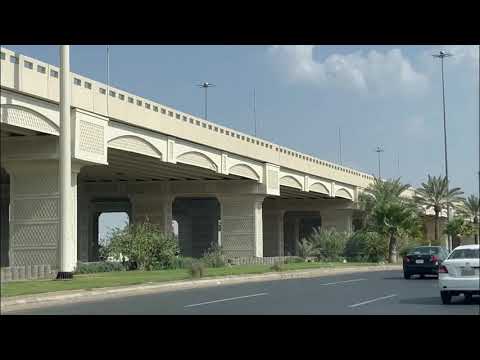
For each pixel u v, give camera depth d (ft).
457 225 280.92
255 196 202.28
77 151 118.21
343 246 214.90
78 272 118.93
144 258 136.77
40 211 120.06
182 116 157.28
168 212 204.03
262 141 200.13
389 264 189.98
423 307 61.31
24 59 105.50
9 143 118.11
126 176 194.08
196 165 166.30
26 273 106.73
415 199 254.88
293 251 361.92
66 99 99.76
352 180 270.87
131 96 136.26
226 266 156.15
